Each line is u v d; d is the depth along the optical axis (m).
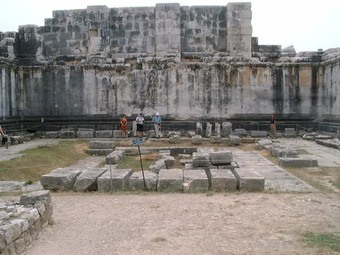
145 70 34.00
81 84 34.38
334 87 31.19
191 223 9.93
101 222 10.14
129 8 34.84
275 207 11.35
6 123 31.22
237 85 33.94
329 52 32.84
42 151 22.98
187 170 15.77
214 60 33.94
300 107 34.06
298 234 9.01
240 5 34.31
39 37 34.91
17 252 7.97
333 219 10.15
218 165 17.62
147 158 21.47
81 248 8.42
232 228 9.51
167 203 11.94
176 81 33.97
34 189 14.28
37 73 34.62
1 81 31.03
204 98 33.97
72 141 29.28
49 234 9.25
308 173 16.88
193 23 34.84
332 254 7.85
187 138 29.77
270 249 8.17
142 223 9.99
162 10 34.34
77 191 13.86
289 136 32.44
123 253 8.12
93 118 34.28
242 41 34.38
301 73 34.03
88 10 34.91
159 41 34.41
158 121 30.83
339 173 16.70
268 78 34.03
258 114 34.06
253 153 23.56
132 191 13.73
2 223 8.07
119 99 34.25
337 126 29.61
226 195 12.95
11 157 20.27
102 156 23.64
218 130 31.14
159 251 8.17
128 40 34.94
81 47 35.19
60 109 34.62
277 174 16.50
